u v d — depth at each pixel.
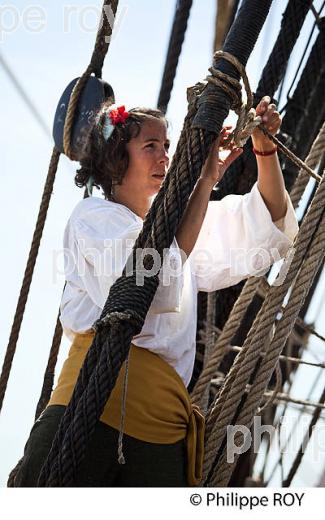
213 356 7.63
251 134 6.99
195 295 7.15
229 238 7.36
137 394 6.52
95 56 8.14
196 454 6.75
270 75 8.98
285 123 9.85
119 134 7.07
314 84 9.95
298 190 7.71
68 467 6.09
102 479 6.42
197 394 7.58
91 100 7.86
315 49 9.98
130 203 7.11
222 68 6.63
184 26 9.76
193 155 6.43
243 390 6.95
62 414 6.57
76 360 6.73
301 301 7.02
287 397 10.23
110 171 7.09
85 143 7.30
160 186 6.93
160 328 6.70
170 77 9.73
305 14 9.12
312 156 7.51
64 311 6.86
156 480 6.47
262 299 9.62
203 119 6.50
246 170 8.98
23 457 6.72
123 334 6.15
